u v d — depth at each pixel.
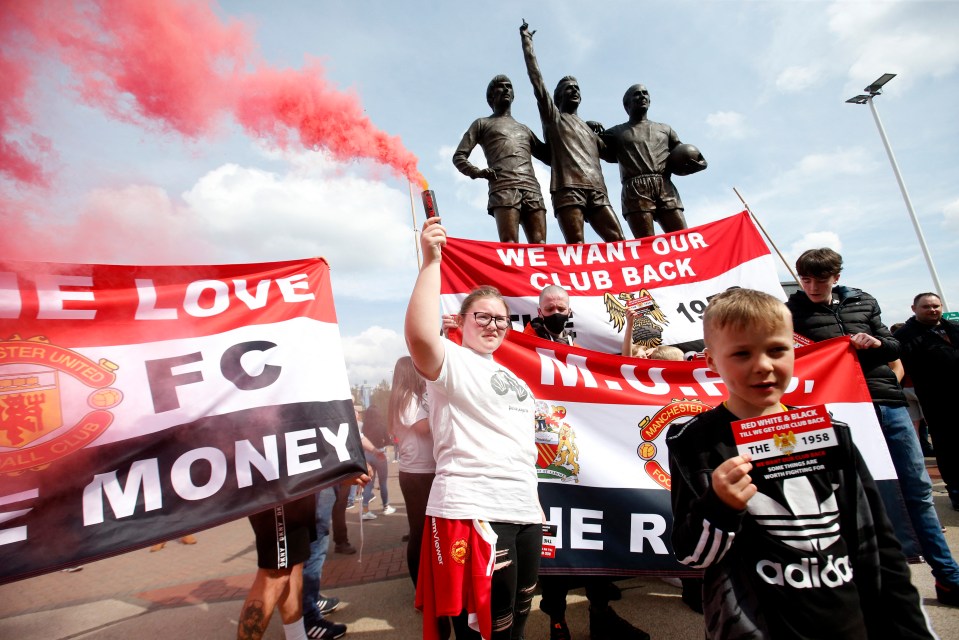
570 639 2.77
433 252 2.04
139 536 2.18
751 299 1.39
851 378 2.98
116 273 2.52
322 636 3.08
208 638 3.32
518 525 1.95
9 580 1.93
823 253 3.39
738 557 1.36
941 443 4.88
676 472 1.50
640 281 4.38
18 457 2.08
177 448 2.37
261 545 2.50
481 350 2.27
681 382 3.03
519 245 4.40
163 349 2.52
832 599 1.26
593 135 5.65
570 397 2.94
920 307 4.80
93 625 3.72
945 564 3.00
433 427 2.08
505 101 5.50
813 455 1.30
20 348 2.20
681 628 2.92
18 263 2.27
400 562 4.84
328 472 2.64
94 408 2.28
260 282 2.91
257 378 2.68
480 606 1.72
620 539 2.70
